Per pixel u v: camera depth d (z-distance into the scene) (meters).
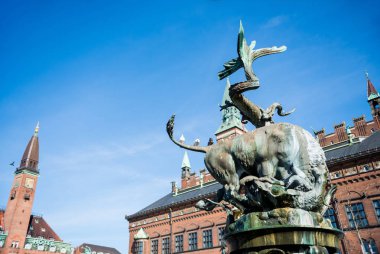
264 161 6.91
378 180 34.16
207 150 8.05
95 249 127.19
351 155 36.31
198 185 62.34
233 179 7.48
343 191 36.34
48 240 81.25
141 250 59.09
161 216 59.56
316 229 5.73
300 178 6.22
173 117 8.26
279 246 5.66
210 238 49.59
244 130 74.19
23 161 86.56
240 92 7.94
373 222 33.19
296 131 6.79
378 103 52.81
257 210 6.65
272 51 8.45
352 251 33.66
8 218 78.06
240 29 7.97
